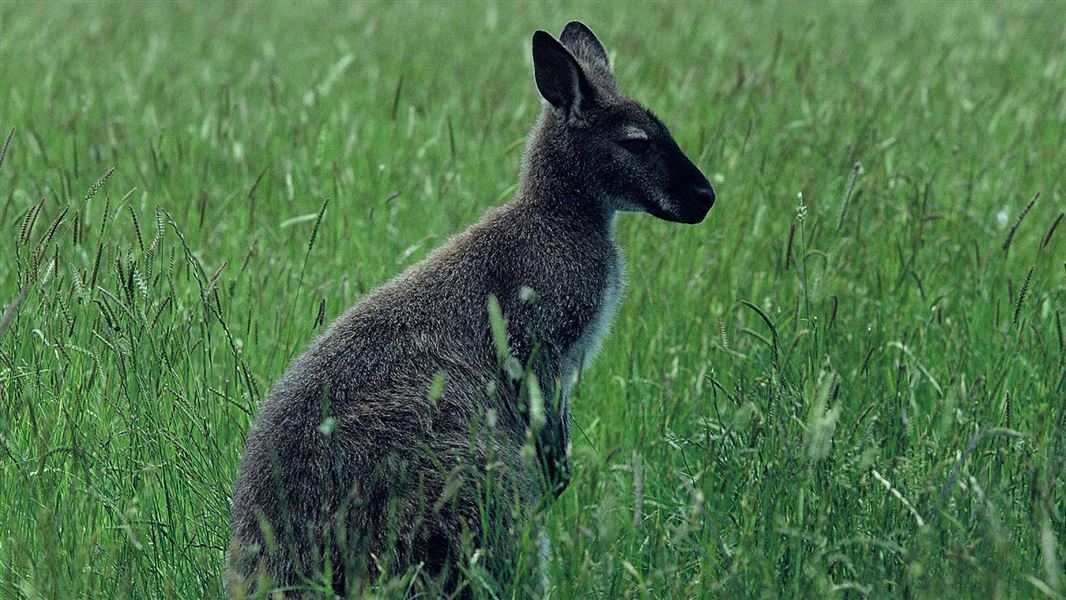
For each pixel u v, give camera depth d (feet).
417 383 38.86
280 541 36.50
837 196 67.67
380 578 34.14
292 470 36.83
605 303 45.60
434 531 36.06
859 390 50.67
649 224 66.03
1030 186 74.79
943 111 91.40
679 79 98.32
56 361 46.73
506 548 36.99
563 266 44.47
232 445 46.83
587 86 46.60
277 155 77.10
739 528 39.91
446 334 40.70
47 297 45.98
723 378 53.21
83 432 45.47
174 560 40.57
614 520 37.37
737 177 72.02
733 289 61.26
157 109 89.92
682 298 59.06
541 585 38.65
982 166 78.13
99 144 74.84
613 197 46.83
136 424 43.50
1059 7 153.28
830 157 73.67
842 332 54.29
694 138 78.89
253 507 37.22
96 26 126.00
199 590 40.65
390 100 93.61
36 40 114.83
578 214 46.26
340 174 69.67
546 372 42.80
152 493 42.16
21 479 41.75
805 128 80.84
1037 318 56.95
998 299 55.72
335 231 64.54
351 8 153.28
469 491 36.65
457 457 37.06
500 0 162.71
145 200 64.18
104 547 41.27
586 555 35.94
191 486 43.27
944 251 63.93
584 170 46.50
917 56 118.73
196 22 141.28
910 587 35.68
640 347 55.93
